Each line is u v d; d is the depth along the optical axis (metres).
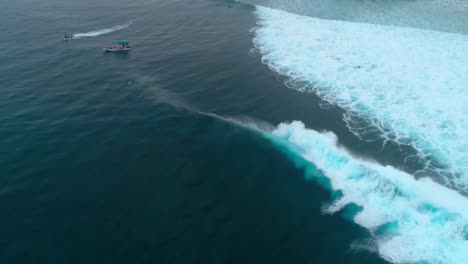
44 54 73.50
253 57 71.56
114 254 35.69
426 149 48.94
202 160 47.00
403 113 55.66
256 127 52.66
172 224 38.69
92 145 49.56
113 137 51.00
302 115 55.25
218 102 58.28
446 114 55.34
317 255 35.84
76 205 40.84
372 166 45.38
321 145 48.81
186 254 35.72
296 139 50.25
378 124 53.56
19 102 58.25
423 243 36.41
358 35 77.75
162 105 57.66
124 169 45.72
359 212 39.81
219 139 50.41
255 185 43.38
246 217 39.56
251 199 41.66
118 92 61.25
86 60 71.38
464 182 43.91
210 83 63.44
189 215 39.72
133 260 35.16
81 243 36.72
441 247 35.94
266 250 36.25
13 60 70.94
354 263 35.06
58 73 66.81
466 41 74.19
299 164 46.12
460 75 64.12
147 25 86.62
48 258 35.34
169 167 45.97
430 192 41.78
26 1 101.88
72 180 44.09
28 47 76.19
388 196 41.16
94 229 38.16
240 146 49.09
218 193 42.41
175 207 40.59
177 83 63.56
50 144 49.66
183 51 74.44
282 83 63.28
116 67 68.88
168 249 36.16
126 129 52.56
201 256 35.56
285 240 37.22
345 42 75.38
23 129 52.31
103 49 75.44
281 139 50.28
